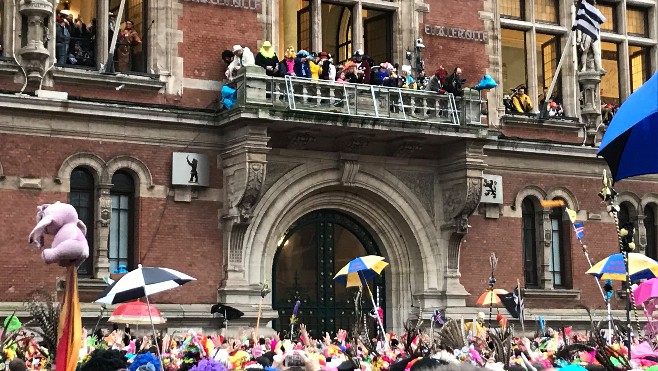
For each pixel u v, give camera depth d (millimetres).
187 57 28125
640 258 19234
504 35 33562
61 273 25969
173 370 14430
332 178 29359
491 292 24734
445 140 29625
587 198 33531
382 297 30812
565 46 33031
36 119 26047
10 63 25812
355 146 29188
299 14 30641
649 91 8797
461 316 30172
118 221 27219
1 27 26219
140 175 27172
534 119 32750
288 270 29656
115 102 26969
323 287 30156
